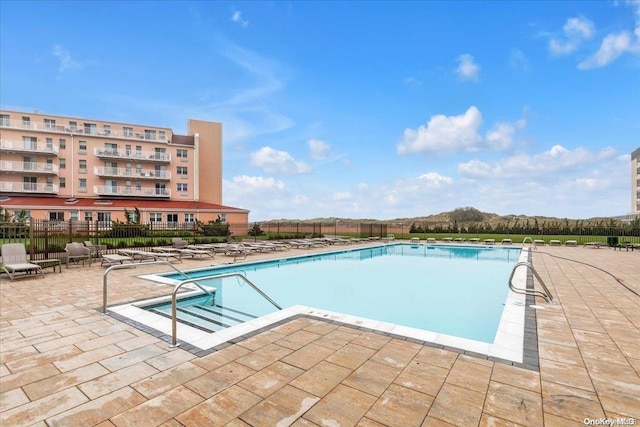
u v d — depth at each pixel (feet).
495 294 28.96
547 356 11.78
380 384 9.67
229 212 126.82
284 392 9.22
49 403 8.74
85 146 125.49
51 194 119.34
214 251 49.52
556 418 8.04
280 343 12.89
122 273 30.91
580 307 18.88
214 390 9.35
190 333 14.19
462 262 50.65
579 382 9.87
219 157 149.69
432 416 8.07
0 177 116.06
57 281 26.61
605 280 28.07
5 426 7.76
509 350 12.30
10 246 29.48
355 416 8.08
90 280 27.09
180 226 82.94
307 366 10.85
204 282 31.32
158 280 26.86
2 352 12.18
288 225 97.55
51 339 13.51
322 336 13.65
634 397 9.05
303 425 7.73
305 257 50.60
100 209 106.42
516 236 87.66
